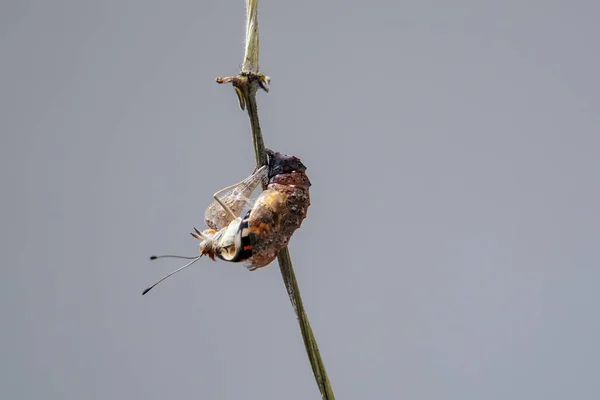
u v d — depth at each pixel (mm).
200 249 471
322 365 473
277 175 467
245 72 455
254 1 456
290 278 471
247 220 463
